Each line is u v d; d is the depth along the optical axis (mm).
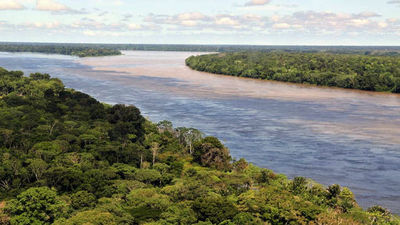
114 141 81750
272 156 84688
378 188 68938
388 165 80375
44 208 47156
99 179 58594
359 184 70438
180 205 50250
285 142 95125
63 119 98625
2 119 87750
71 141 77812
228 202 50656
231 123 113250
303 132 104625
